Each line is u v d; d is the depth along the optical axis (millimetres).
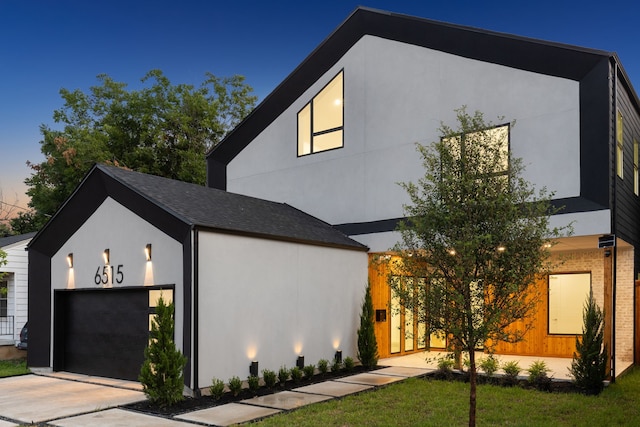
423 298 6523
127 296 10781
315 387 9984
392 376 11172
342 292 12445
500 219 6332
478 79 12031
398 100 13250
